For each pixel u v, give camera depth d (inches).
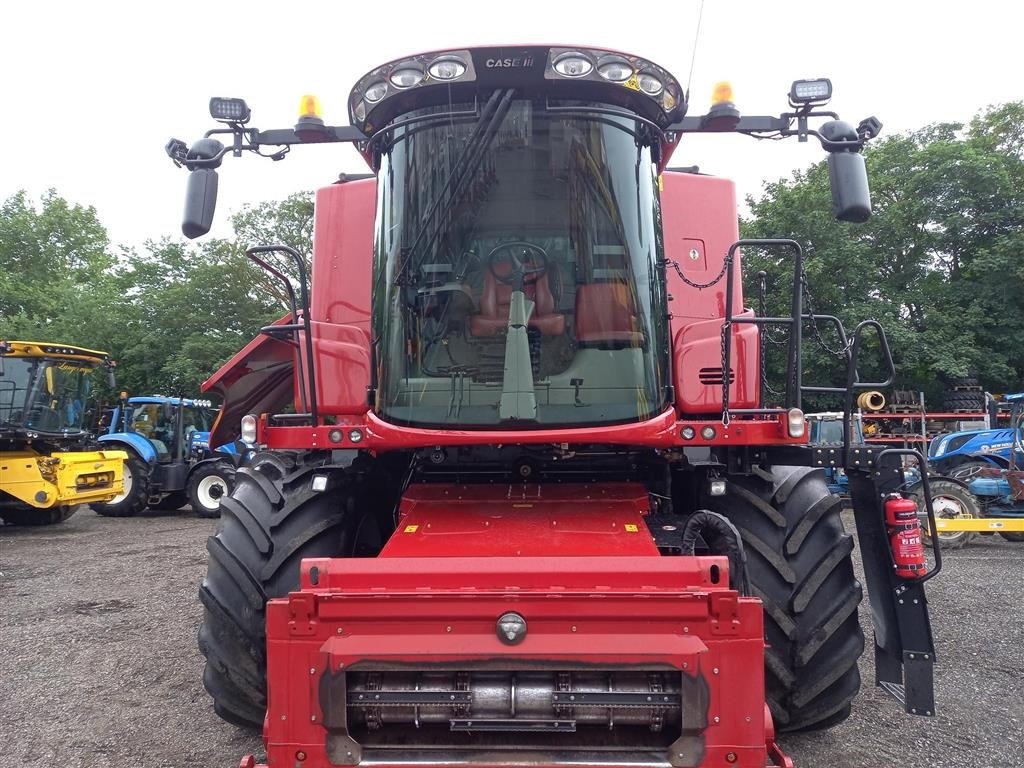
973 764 140.9
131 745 153.5
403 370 126.6
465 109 126.2
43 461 469.1
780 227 775.7
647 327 125.1
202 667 201.8
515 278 125.6
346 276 161.8
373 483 152.3
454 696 95.6
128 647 220.1
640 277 125.5
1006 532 374.6
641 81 125.1
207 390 177.2
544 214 125.8
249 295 1075.3
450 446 132.3
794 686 120.2
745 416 138.3
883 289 835.4
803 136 142.7
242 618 124.8
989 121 987.3
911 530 116.2
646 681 96.0
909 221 876.0
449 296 126.3
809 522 125.1
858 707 168.7
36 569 346.6
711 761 92.8
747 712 93.0
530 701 95.2
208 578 128.0
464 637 95.5
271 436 128.9
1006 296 812.0
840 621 119.7
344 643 95.4
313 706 95.4
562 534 113.9
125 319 1064.8
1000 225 872.3
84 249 1491.1
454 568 98.7
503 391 124.0
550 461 138.3
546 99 125.4
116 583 310.7
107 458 515.2
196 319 1036.5
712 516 112.3
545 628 95.3
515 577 97.8
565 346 124.9
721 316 164.2
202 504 551.8
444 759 95.1
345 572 99.2
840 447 123.7
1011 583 298.8
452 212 126.5
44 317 1214.3
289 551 127.1
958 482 386.9
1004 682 185.2
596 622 95.0
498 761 94.6
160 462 570.3
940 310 834.2
